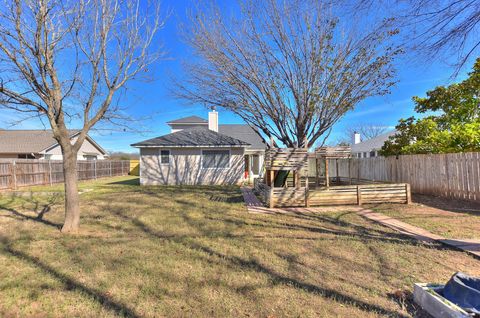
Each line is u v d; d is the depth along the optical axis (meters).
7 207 8.35
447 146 8.94
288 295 2.81
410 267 3.43
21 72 4.77
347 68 8.40
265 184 9.22
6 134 24.08
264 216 6.55
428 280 3.07
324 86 8.69
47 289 3.00
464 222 5.59
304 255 3.89
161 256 3.92
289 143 9.80
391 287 2.94
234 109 9.85
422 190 9.16
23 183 14.97
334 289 2.91
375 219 6.02
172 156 15.59
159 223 5.96
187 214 6.91
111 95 5.60
